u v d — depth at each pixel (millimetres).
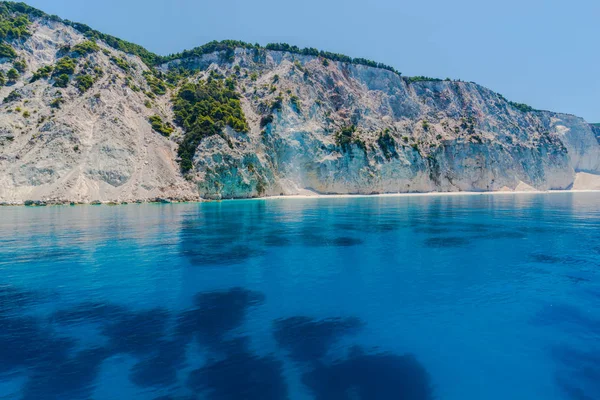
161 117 72688
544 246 26484
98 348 11430
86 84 68500
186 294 16469
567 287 17391
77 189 55844
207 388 9398
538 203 65875
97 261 22156
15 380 9695
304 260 22547
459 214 47188
